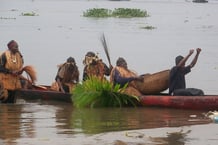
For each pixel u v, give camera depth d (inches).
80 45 3046.3
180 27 4749.0
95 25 4793.3
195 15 7165.4
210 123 1127.6
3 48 2773.1
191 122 1139.9
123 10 6427.2
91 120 1176.2
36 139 970.1
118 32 4065.0
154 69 2194.9
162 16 6678.2
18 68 1491.1
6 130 1055.0
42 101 1464.1
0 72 1470.2
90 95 1349.7
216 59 2487.7
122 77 1386.6
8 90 1461.6
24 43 3115.2
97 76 1449.3
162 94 1427.2
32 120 1173.1
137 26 4761.3
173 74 1378.0
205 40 3479.3
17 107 1368.1
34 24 4744.1
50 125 1111.6
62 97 1439.5
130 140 960.3
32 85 1549.0
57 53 2662.4
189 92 1338.6
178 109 1318.9
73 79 1498.5
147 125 1110.4
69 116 1227.2
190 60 2487.7
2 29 4084.6
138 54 2689.5
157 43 3267.7
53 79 1883.6
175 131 1040.2
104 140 961.5
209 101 1279.5
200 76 1994.3
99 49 2861.7
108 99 1357.0
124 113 1269.7
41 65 2226.9
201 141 959.0
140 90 1411.2
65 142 946.1
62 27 4490.7
